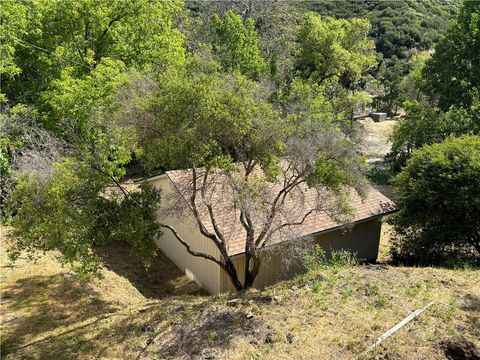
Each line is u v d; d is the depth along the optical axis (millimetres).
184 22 28641
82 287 10992
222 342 7441
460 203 12234
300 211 12586
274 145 8742
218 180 10656
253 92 8703
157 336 8117
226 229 11531
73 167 8664
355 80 30828
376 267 10617
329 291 9016
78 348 7926
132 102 8297
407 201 13508
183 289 12914
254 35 25031
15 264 11742
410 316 7617
